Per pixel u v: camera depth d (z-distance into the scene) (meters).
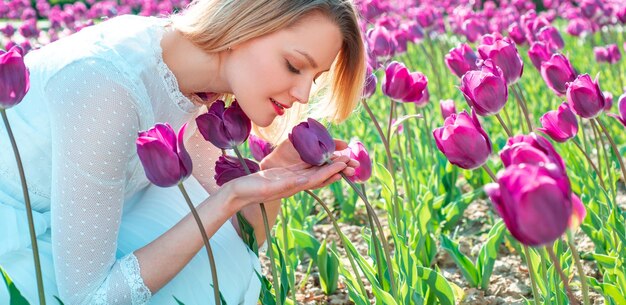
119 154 2.27
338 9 2.27
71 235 2.24
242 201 2.19
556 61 3.07
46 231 2.51
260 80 2.28
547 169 1.41
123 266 2.26
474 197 3.90
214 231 2.24
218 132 2.20
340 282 3.45
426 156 4.68
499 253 3.69
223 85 2.43
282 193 2.17
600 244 3.28
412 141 4.64
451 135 2.02
